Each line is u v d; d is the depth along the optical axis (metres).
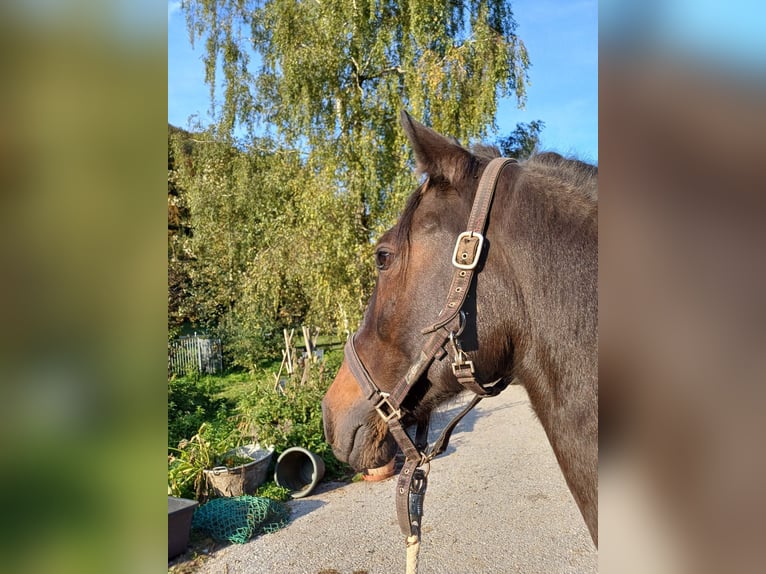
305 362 6.67
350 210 7.34
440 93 7.16
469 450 5.70
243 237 10.52
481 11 7.62
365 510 4.17
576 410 1.12
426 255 1.30
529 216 1.20
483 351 1.22
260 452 4.79
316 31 7.86
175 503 3.59
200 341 11.73
